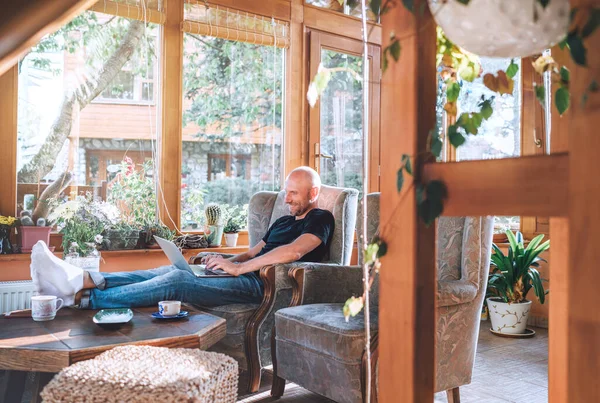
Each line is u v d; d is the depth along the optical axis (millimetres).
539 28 907
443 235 2566
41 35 1240
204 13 3930
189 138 3932
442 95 4668
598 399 848
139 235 3590
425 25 1107
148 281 2688
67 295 2488
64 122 3480
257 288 2975
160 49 3816
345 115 4562
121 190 3686
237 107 4113
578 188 876
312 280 2807
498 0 888
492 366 3324
